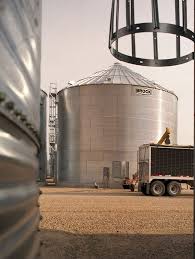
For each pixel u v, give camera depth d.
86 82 42.59
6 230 2.23
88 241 9.24
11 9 2.54
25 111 2.95
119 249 8.43
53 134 49.84
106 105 41.09
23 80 2.91
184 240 9.50
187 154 27.03
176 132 45.81
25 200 2.75
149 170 26.45
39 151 4.08
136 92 41.25
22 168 2.69
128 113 40.91
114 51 6.92
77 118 41.91
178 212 15.25
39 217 3.95
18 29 2.74
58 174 44.25
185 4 6.32
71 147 42.09
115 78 42.41
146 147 27.08
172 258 7.67
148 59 7.16
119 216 13.75
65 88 43.69
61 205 17.48
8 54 2.45
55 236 9.73
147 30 6.34
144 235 10.14
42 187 38.03
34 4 3.46
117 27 6.69
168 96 43.53
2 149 2.19
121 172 40.00
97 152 40.62
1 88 2.23
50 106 49.75
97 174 40.38
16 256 2.45
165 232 10.66
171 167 26.75
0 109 2.16
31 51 3.29
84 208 16.25
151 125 41.53
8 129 2.41
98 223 12.05
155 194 26.27
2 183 2.17
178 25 6.39
